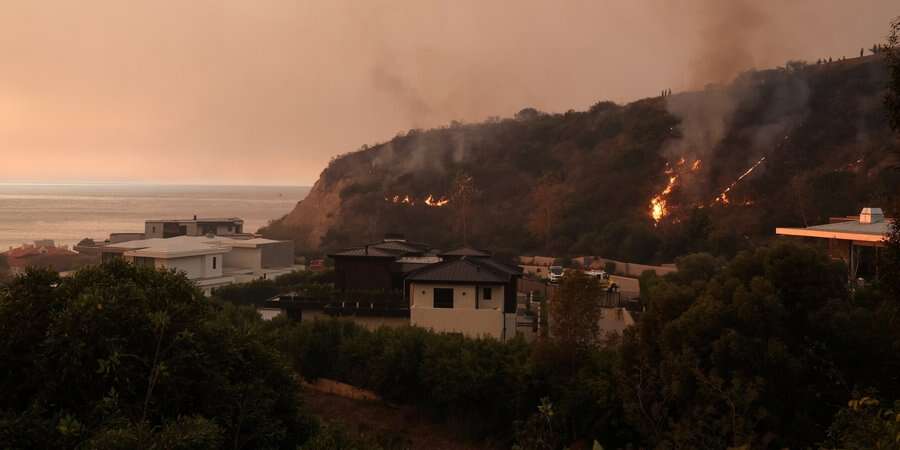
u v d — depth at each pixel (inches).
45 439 493.4
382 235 3695.9
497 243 3395.7
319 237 4015.8
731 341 859.4
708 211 3043.8
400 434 1152.8
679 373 845.8
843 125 3331.7
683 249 2827.3
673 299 995.3
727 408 769.6
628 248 2913.4
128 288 565.9
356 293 1583.4
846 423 566.9
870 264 1493.6
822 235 1528.1
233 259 2497.5
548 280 2390.5
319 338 1349.7
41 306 568.7
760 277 933.8
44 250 3304.6
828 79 3782.0
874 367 872.9
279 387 683.4
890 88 653.9
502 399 1142.3
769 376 853.2
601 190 3531.0
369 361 1282.0
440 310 1477.6
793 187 2989.7
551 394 1100.5
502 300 1482.5
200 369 571.5
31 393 544.4
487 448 1111.6
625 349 1021.2
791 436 831.1
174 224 3179.1
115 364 504.7
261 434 609.3
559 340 1127.6
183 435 478.6
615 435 1032.2
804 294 924.6
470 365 1165.1
